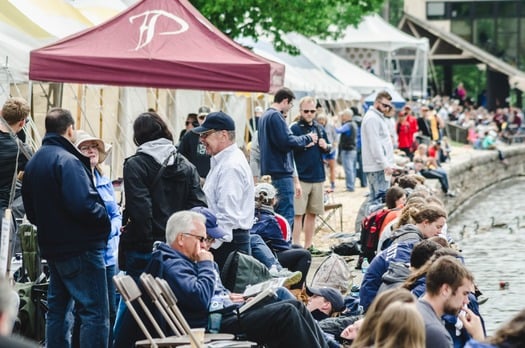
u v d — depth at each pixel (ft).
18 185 49.03
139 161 42.14
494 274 83.92
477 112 294.66
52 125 40.34
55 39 62.85
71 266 40.24
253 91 53.31
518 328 26.50
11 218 41.91
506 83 331.57
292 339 38.27
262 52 118.73
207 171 65.67
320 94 133.49
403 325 27.76
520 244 107.65
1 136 44.83
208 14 106.11
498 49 315.37
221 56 53.47
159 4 54.85
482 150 221.05
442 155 172.86
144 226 41.70
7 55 59.00
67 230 40.06
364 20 188.44
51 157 39.96
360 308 47.03
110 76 52.65
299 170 71.92
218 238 40.96
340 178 147.74
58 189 39.86
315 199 72.74
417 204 50.29
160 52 52.95
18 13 63.21
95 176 44.73
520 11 313.32
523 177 228.84
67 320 41.14
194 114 78.07
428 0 313.32
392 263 43.65
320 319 45.96
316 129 72.54
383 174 78.48
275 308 38.34
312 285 50.55
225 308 38.52
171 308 34.91
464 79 366.63
